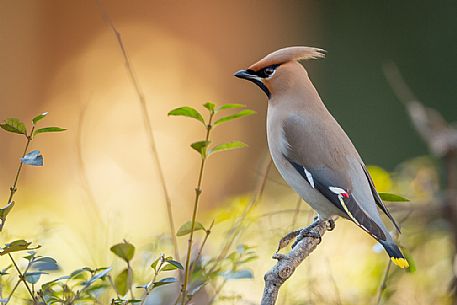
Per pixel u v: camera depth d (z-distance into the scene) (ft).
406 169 36.58
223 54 86.28
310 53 28.76
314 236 25.14
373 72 78.54
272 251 29.53
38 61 80.07
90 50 81.71
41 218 33.81
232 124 79.25
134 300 20.61
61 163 62.75
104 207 39.55
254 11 86.63
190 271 23.52
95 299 21.91
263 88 28.84
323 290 28.73
